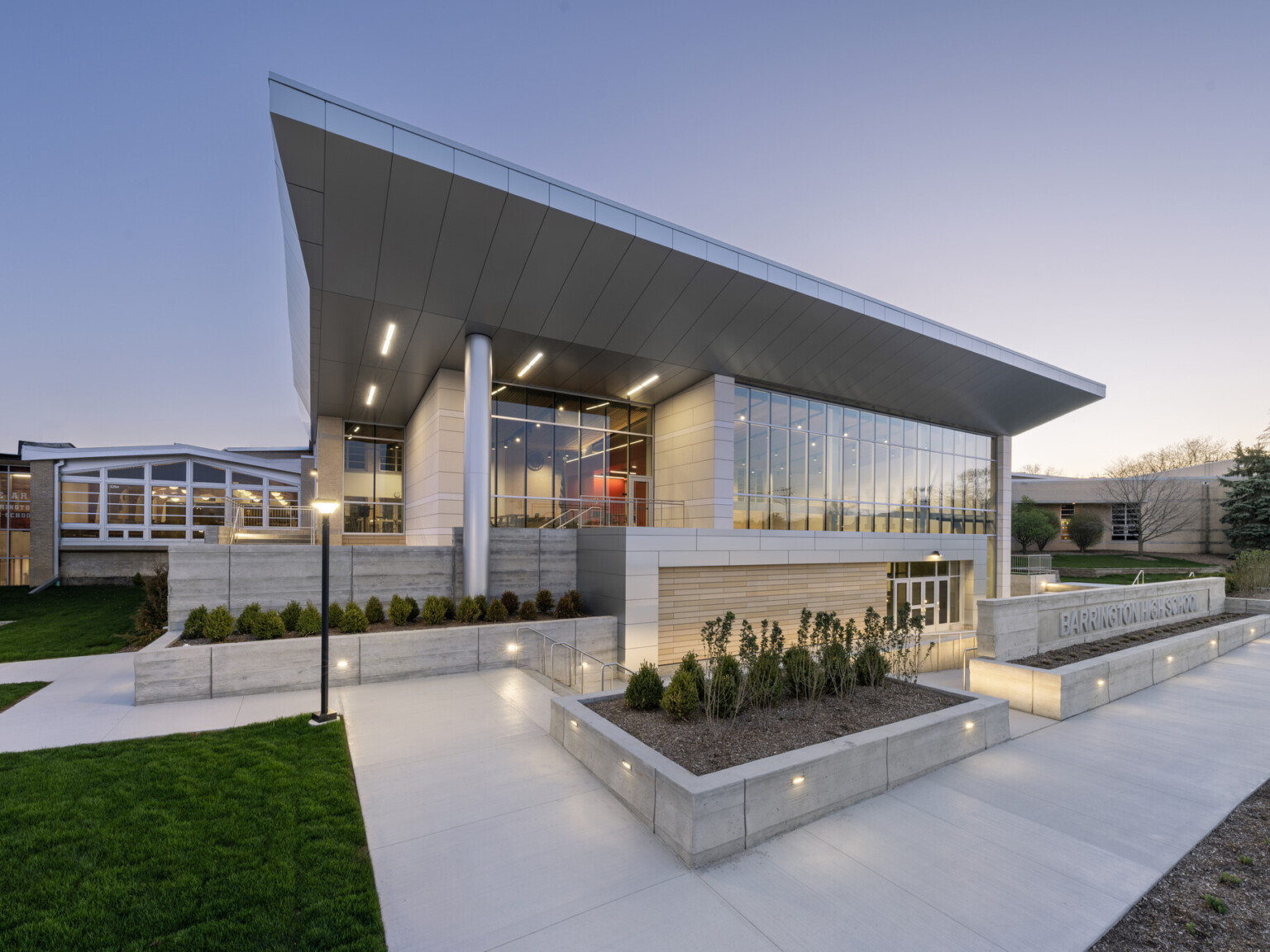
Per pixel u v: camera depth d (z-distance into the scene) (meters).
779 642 8.48
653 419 21.03
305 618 10.73
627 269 13.27
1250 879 4.68
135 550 25.25
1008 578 27.97
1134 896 4.46
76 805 5.54
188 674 9.36
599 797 6.07
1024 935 4.00
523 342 14.99
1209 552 44.75
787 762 5.56
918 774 6.68
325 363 16.00
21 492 25.92
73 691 9.98
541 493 18.53
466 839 5.22
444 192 10.75
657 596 13.93
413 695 9.78
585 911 4.25
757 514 19.23
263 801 5.70
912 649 12.33
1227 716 9.18
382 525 22.80
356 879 4.50
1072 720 8.92
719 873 4.73
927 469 25.02
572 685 11.29
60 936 3.75
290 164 9.72
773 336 16.52
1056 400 24.73
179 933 3.82
